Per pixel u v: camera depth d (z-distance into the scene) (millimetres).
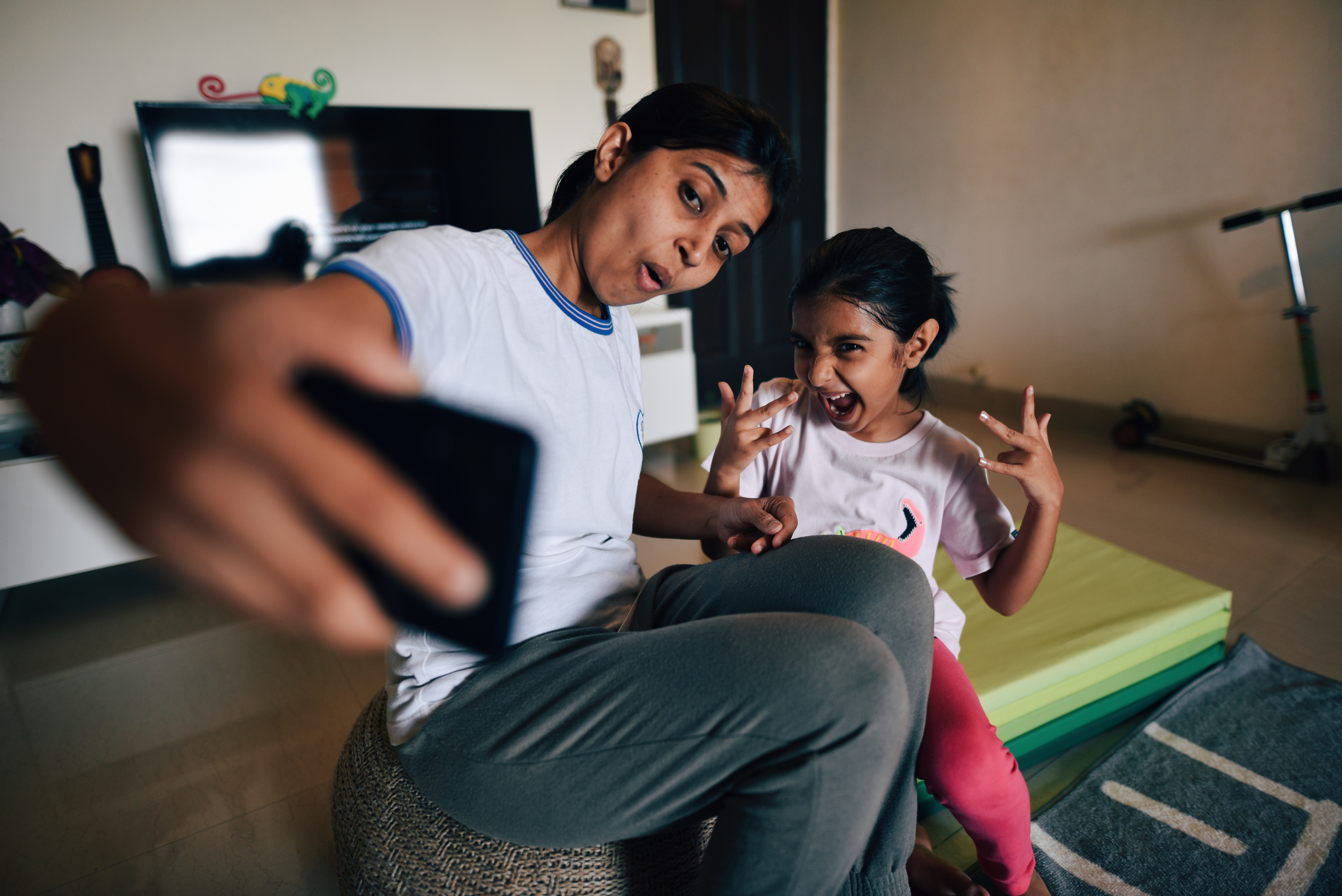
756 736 544
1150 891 928
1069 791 1096
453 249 584
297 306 228
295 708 1417
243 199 2119
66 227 2066
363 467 192
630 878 682
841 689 535
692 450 2943
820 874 533
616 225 672
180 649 1645
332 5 2336
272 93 2119
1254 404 2500
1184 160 2545
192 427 189
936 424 1003
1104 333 2891
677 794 572
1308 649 1441
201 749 1305
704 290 3475
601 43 2820
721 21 3279
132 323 204
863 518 998
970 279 3357
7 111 1954
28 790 1211
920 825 1044
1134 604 1307
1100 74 2715
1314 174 2256
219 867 1041
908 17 3336
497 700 638
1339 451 2324
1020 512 2160
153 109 1958
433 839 709
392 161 2318
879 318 890
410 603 202
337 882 999
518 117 2496
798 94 3635
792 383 1103
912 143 3465
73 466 202
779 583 708
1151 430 2676
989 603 958
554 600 709
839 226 3939
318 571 193
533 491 237
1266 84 2309
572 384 691
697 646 591
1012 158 3074
